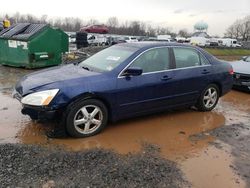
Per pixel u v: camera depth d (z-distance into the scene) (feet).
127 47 19.25
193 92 20.86
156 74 18.54
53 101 15.10
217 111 23.17
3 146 14.34
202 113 22.09
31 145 14.74
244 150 15.94
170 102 19.71
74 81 15.94
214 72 21.88
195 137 17.34
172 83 19.29
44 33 39.93
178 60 19.97
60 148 14.58
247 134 18.38
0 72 36.45
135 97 17.74
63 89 15.37
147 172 12.80
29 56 39.04
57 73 17.34
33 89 15.60
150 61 18.56
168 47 19.65
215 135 17.84
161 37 198.08
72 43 101.65
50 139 15.66
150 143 16.05
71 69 18.21
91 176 12.16
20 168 12.43
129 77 17.40
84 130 16.17
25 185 11.30
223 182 12.57
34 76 17.28
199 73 20.92
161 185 11.93
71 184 11.53
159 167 13.34
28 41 38.52
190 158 14.57
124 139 16.34
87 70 17.83
